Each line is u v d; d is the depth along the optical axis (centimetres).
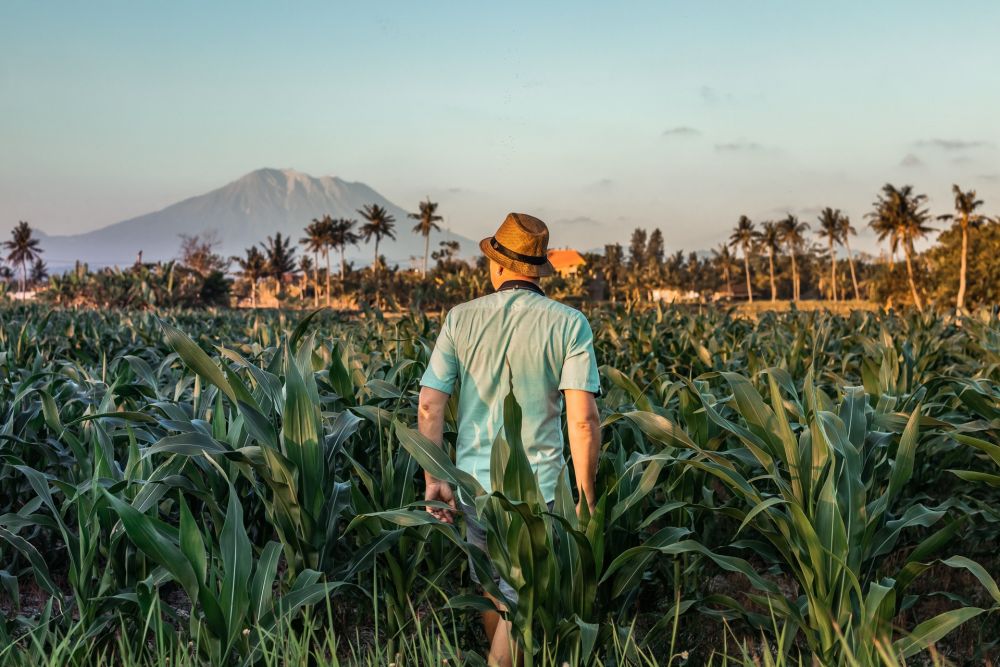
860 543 270
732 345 889
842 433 284
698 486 400
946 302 6144
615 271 16438
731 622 363
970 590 418
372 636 346
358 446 403
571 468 407
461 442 311
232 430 335
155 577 285
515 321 300
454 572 390
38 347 706
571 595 270
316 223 14950
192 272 7800
